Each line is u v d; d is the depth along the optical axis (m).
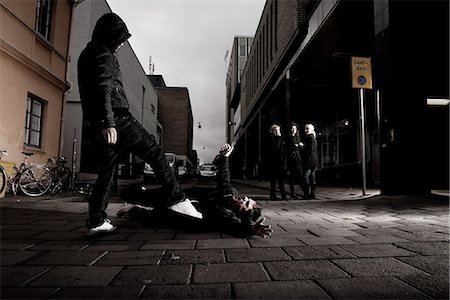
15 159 7.89
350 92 15.07
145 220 3.39
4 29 7.40
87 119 2.80
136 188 3.32
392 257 2.17
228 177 3.38
